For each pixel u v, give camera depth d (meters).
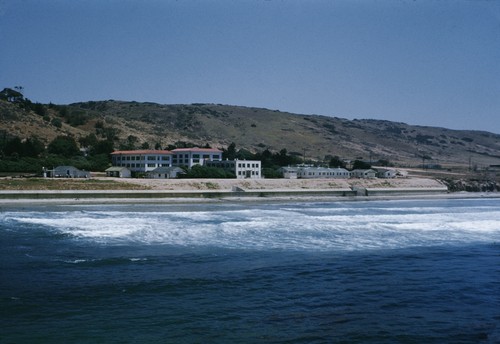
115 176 113.38
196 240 42.88
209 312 23.86
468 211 78.88
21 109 167.62
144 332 21.23
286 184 115.31
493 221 59.16
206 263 34.09
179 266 33.09
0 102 164.25
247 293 27.09
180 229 48.06
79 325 21.92
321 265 34.06
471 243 44.06
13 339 20.25
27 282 28.42
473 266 34.72
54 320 22.47
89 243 40.75
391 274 32.00
